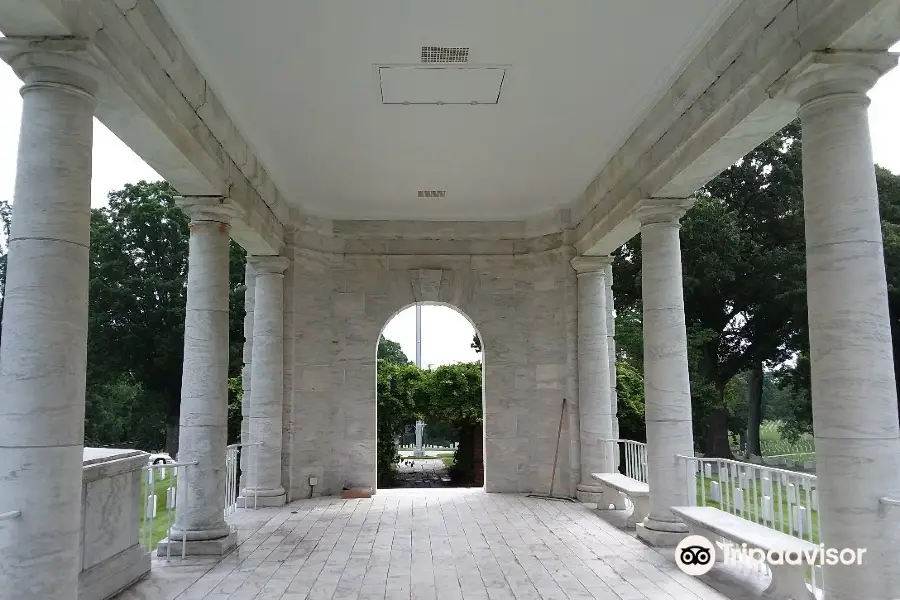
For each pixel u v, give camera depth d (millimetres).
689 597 7574
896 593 5562
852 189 6000
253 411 14289
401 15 7586
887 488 5703
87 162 6031
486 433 15812
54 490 5527
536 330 15914
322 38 8047
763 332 28891
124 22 6469
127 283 30562
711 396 26938
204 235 10234
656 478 10305
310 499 14820
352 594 7816
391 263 16156
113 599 7570
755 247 27281
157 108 7445
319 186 13992
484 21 7770
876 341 5875
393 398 23531
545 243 15945
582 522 12109
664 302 10352
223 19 7531
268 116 10312
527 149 11852
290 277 15078
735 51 7352
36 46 5758
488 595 7738
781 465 29047
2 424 5523
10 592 5297
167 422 32344
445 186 14047
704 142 8352
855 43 5793
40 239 5707
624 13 7543
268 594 7812
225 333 10297
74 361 5805
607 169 12328
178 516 9906
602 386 14562
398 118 10477
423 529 11562
